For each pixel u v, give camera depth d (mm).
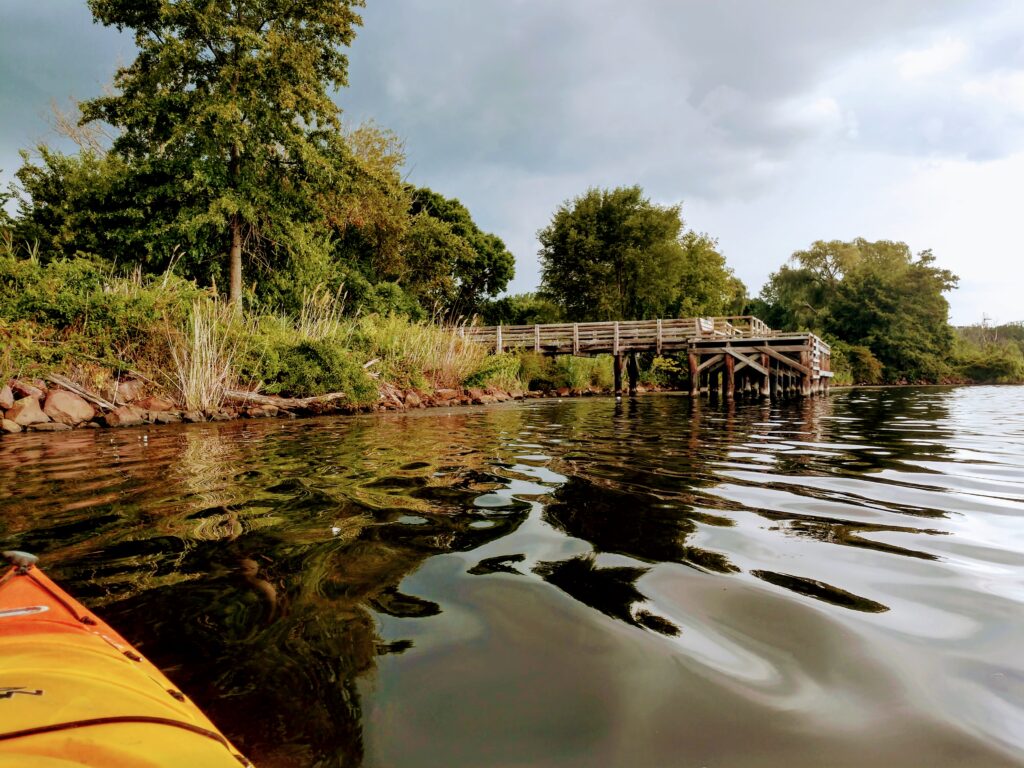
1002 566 2287
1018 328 92125
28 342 9086
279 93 16422
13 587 1298
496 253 36250
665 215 38594
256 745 1195
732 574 2195
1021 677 1460
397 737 1227
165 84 16344
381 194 23062
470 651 1604
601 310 38938
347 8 17375
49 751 691
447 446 6031
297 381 12102
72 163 19484
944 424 8891
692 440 6582
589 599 1961
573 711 1319
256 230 18328
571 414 11312
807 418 10266
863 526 2861
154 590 2053
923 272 48531
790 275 55781
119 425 9047
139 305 10773
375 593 2018
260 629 1741
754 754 1166
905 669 1496
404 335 16875
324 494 3600
